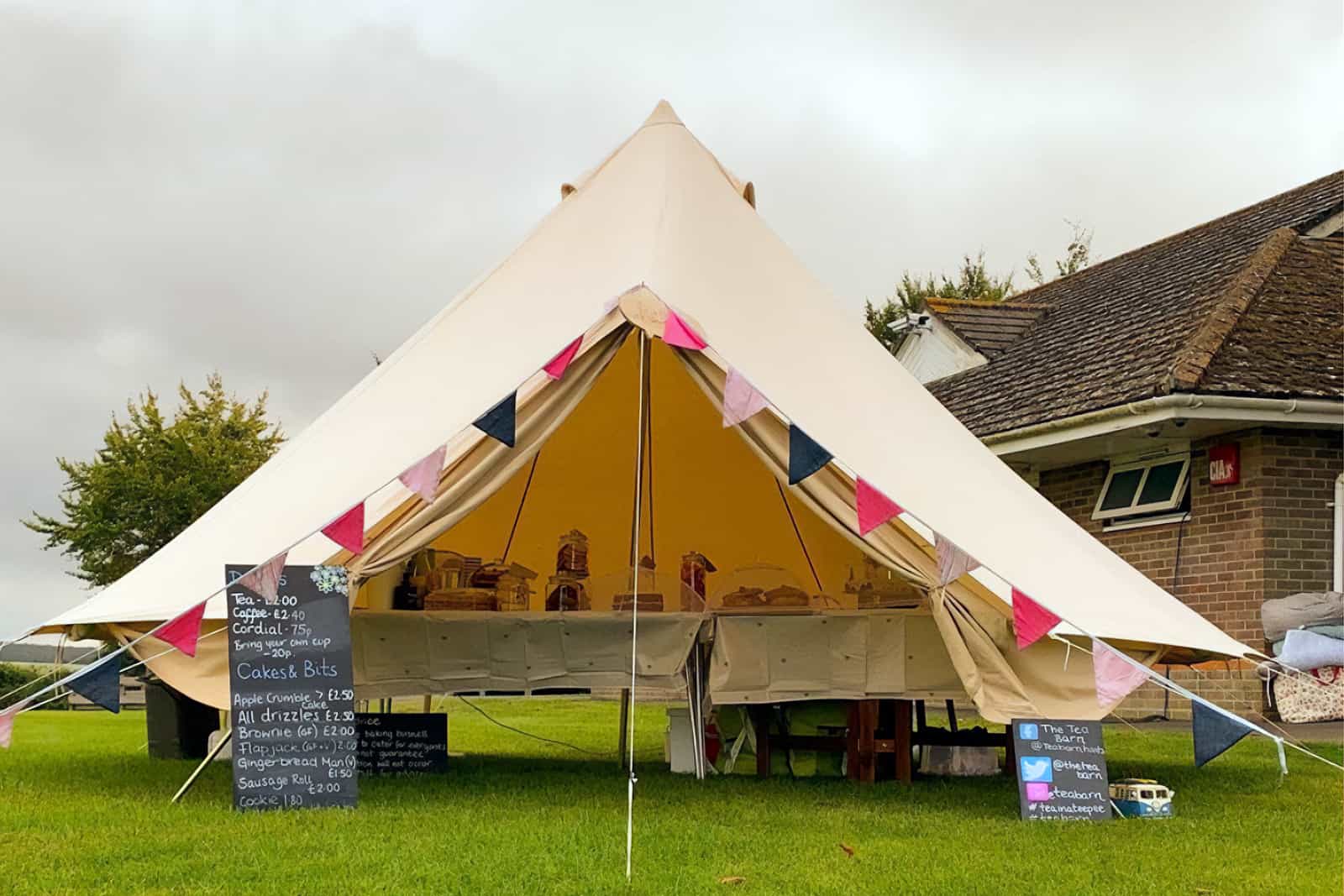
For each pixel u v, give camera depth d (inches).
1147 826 201.5
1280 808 223.6
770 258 279.3
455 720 451.8
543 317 246.4
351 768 205.9
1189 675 428.1
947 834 191.2
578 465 360.5
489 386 227.9
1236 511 419.2
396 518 223.3
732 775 270.4
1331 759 302.7
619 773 273.6
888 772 269.1
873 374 264.1
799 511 359.3
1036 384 518.6
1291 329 442.3
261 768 201.5
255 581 198.4
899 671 254.8
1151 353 457.7
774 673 253.1
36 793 225.5
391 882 150.2
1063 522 269.6
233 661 201.5
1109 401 428.8
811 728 272.8
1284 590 407.8
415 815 199.0
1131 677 196.1
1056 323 611.5
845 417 235.8
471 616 253.1
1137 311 535.5
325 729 205.0
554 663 253.8
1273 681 393.7
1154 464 459.2
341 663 206.8
